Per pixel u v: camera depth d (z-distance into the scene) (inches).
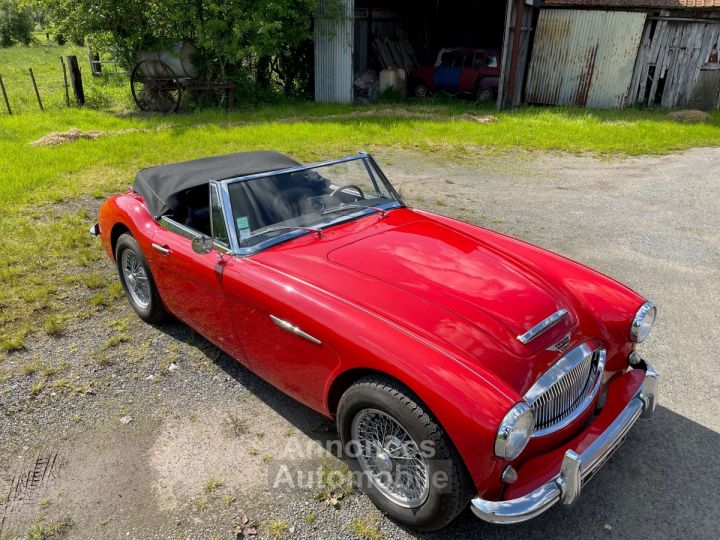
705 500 117.0
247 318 132.3
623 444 132.7
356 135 489.4
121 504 116.6
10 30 1876.2
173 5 613.6
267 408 145.9
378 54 865.5
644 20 665.0
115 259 192.7
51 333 179.5
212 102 675.4
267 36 624.4
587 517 113.2
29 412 144.2
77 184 335.0
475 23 940.0
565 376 107.0
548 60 729.0
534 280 129.0
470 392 92.8
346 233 145.1
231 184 140.1
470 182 364.5
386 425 107.7
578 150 463.8
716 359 166.9
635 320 122.6
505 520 93.4
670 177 382.9
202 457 129.3
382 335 104.3
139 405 147.0
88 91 753.6
